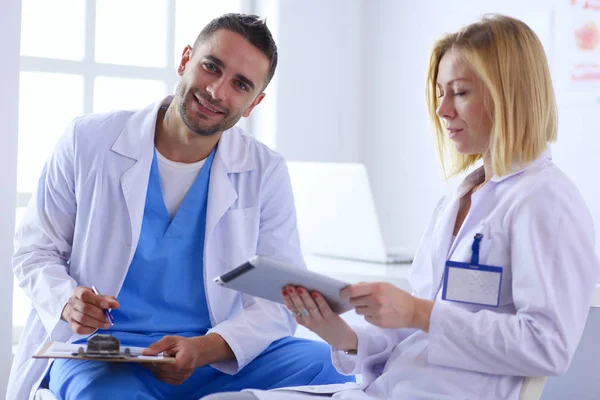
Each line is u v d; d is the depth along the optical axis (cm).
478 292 153
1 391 276
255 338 201
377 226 276
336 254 294
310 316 159
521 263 148
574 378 217
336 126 409
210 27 202
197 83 198
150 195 205
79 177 205
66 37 345
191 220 206
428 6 384
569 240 148
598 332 212
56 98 344
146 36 366
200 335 208
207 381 203
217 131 202
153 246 204
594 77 319
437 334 149
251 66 199
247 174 216
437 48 169
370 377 167
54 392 188
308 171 298
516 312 153
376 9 410
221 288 208
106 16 355
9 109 272
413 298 151
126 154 204
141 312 203
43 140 344
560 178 153
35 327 207
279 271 144
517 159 157
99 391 175
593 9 319
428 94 175
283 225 219
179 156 208
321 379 202
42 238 210
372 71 413
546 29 336
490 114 157
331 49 405
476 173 167
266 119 392
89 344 169
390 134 404
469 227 159
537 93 155
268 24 390
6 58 271
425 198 386
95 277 202
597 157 318
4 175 273
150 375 190
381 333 169
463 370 152
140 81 363
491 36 156
